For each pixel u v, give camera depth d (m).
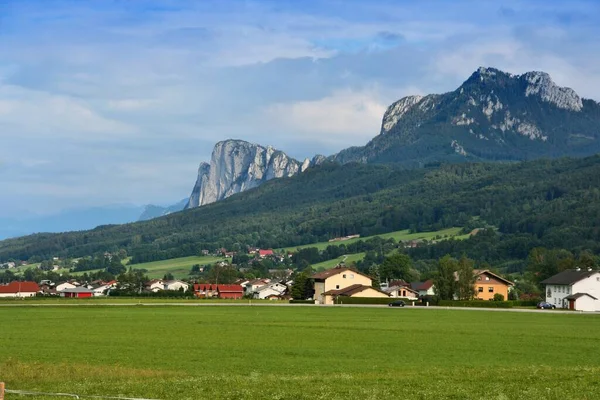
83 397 39.12
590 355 64.56
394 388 41.59
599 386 42.00
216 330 87.75
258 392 40.16
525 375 47.03
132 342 72.69
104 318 110.25
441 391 40.44
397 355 63.12
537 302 189.50
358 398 38.22
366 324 100.25
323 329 90.44
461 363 58.09
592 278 181.25
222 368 54.16
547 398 38.28
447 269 192.88
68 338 77.00
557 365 57.25
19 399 38.75
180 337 78.25
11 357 60.19
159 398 38.62
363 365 56.19
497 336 82.44
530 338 80.19
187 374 50.00
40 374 47.94
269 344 71.19
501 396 37.88
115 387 42.44
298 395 39.12
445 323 104.75
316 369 53.75
